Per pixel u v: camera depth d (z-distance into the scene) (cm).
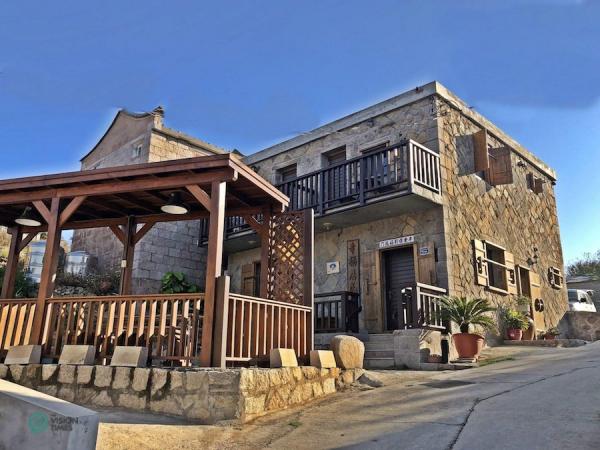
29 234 857
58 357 611
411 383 664
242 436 443
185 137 1494
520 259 1349
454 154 1148
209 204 595
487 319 869
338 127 1295
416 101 1156
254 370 514
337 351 683
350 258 1183
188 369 514
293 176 1421
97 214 851
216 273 563
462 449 362
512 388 566
